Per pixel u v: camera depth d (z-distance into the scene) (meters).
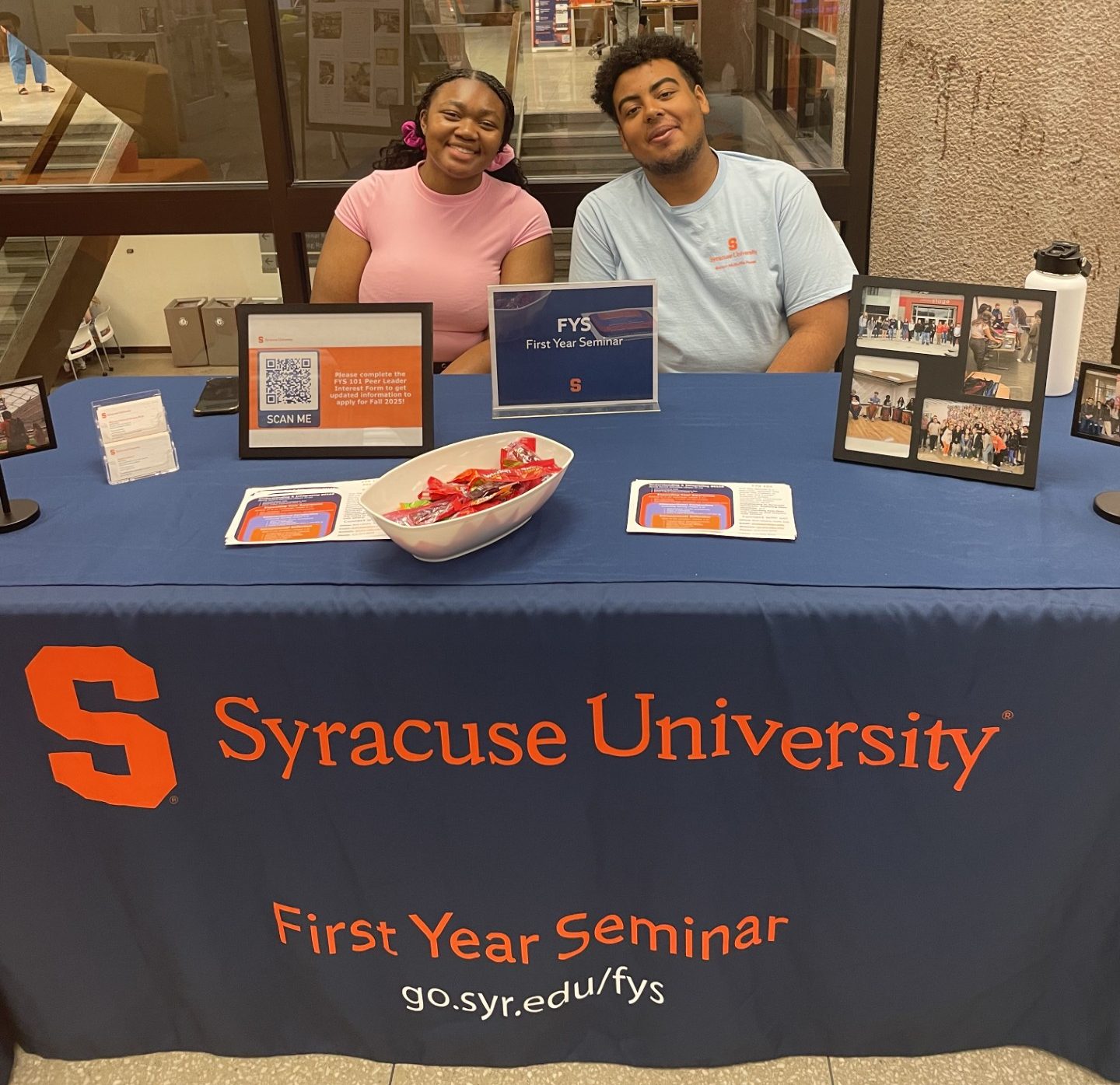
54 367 3.31
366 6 2.33
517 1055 1.33
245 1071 1.33
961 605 1.03
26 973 1.30
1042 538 1.13
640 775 1.14
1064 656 1.04
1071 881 1.18
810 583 1.06
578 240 2.10
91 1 2.34
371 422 1.41
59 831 1.20
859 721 1.09
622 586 1.07
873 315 1.28
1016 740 1.09
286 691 1.11
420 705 1.11
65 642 1.09
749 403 1.55
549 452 1.26
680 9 2.34
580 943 1.26
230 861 1.22
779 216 1.97
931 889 1.19
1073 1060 1.29
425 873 1.22
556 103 2.44
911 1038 1.30
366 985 1.30
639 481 1.29
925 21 2.13
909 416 1.28
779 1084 1.29
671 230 2.01
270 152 2.45
